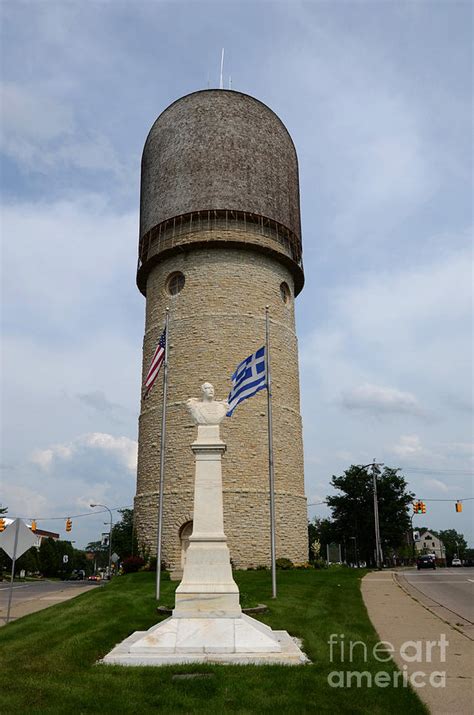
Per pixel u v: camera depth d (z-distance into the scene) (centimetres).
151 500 3050
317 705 754
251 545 2858
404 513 6069
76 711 737
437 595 2069
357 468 6234
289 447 3159
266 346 2202
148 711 737
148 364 3344
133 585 2295
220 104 3494
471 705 773
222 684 838
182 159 3431
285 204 3512
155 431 3152
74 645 1128
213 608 1100
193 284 3238
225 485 2902
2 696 799
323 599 1823
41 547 9369
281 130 3694
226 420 2991
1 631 1385
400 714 728
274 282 3366
